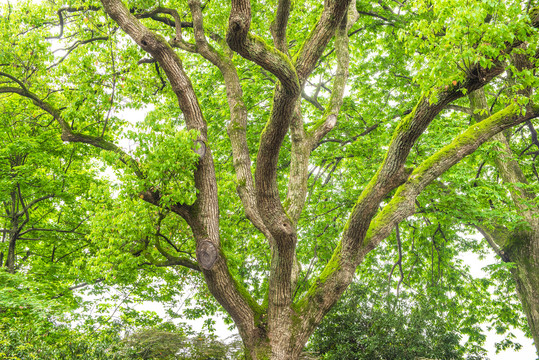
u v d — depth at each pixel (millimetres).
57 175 12602
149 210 8289
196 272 13367
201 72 13297
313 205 13852
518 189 10164
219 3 10734
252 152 12859
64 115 8312
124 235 8664
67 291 12344
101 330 11469
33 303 8219
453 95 6031
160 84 10711
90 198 12875
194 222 7098
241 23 4363
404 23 12023
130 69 9586
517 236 11359
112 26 9328
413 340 12148
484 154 10375
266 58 4801
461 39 4445
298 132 8555
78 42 9938
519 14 4336
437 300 14172
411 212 7418
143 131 7070
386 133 12008
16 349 7832
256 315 7297
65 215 13820
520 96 5082
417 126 6555
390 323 12445
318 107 14141
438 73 4863
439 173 7336
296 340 7086
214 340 11844
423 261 15320
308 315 7242
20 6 10141
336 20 6047
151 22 10633
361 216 7012
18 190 12492
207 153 7281
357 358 12109
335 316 13047
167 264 8781
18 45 9898
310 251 14031
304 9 11133
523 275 11102
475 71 5262
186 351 11219
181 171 6957
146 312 14312
